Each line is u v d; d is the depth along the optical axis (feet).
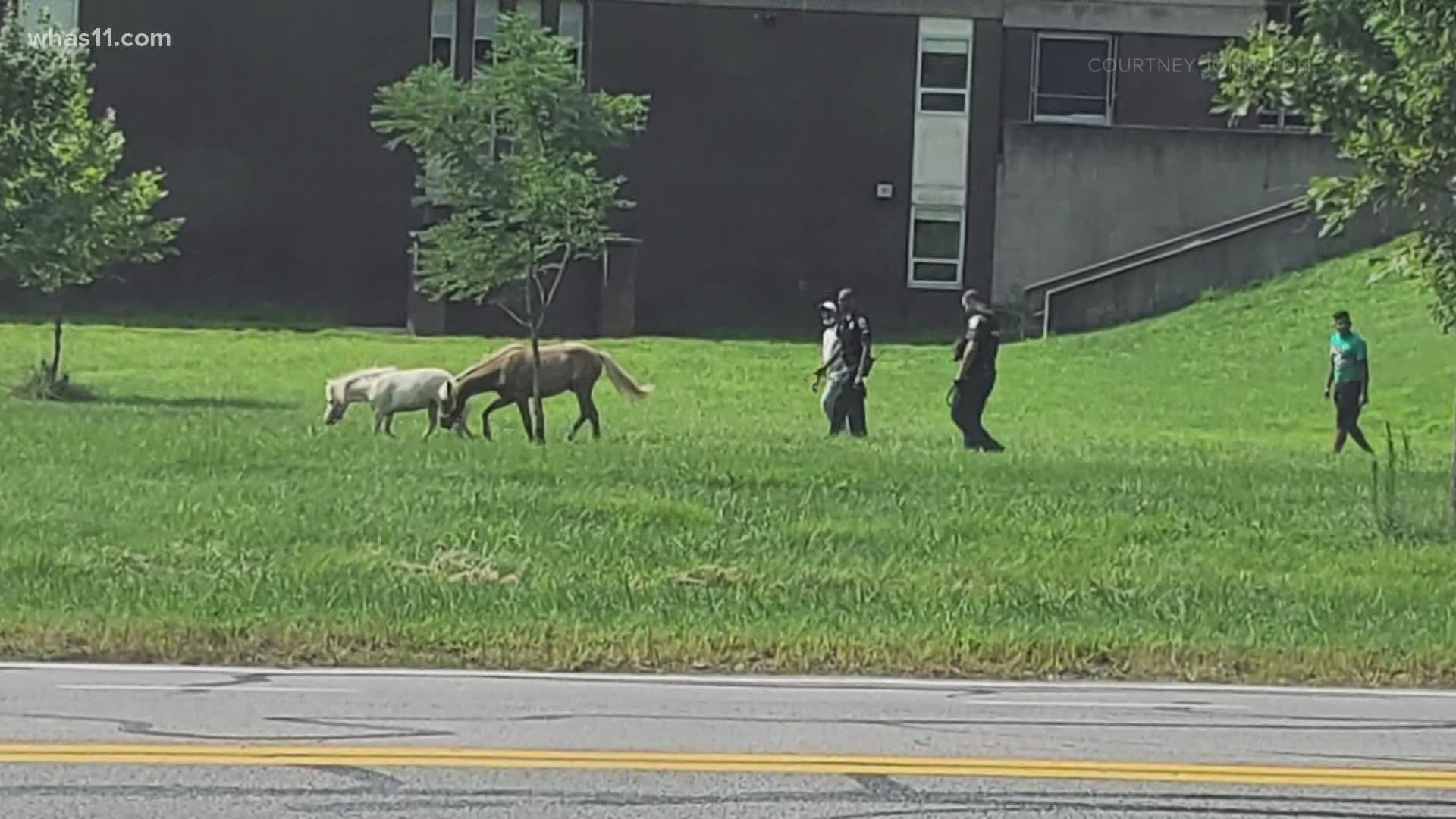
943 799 26.45
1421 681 38.73
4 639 39.22
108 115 105.50
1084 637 41.52
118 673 36.68
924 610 45.27
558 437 78.69
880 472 66.49
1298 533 57.57
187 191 134.62
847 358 79.66
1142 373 113.70
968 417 75.82
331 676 36.78
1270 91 54.80
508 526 55.42
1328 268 133.49
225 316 134.62
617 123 82.64
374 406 76.33
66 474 62.28
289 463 65.67
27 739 29.43
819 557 52.54
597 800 26.05
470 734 30.50
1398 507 60.64
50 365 93.76
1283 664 39.42
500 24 82.69
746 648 39.93
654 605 45.34
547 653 39.27
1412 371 110.22
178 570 48.47
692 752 29.30
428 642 40.06
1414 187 54.29
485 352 118.73
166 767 27.50
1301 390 107.24
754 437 79.25
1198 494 63.98
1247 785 27.66
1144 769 28.58
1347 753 30.25
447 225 82.28
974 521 58.08
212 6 134.51
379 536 53.72
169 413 82.28
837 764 28.53
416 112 79.97
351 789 26.43
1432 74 52.90
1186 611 45.83
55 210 89.35
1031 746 30.35
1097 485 65.51
